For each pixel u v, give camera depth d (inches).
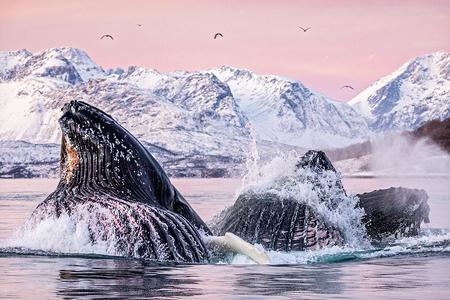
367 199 1808.6
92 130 1493.6
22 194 6008.9
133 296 1023.0
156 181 1533.0
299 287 1120.8
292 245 1628.9
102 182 1485.0
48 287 1099.3
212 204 3698.3
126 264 1341.0
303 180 1710.1
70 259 1387.8
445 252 1609.3
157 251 1402.6
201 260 1441.9
